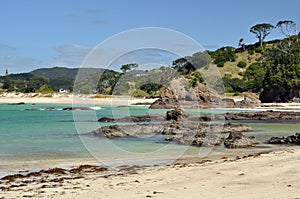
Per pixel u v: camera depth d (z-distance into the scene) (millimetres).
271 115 44062
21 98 99062
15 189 10688
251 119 43719
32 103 90500
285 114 44656
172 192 9703
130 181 11453
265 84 75000
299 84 70250
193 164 14242
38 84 119125
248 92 80312
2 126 32875
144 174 12477
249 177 11281
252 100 68812
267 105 63906
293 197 8695
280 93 72000
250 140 20094
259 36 123438
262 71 86688
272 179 10859
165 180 11414
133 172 12867
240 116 43719
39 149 18656
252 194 9117
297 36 105250
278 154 16359
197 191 9703
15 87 127562
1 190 10586
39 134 25766
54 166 14344
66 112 57750
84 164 14633
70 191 10328
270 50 97812
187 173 12375
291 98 70625
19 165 14578
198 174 12125
